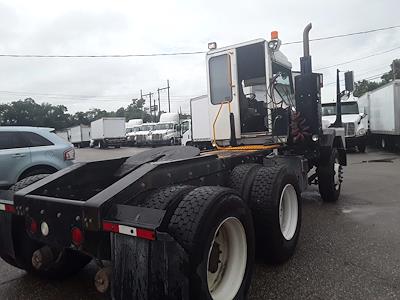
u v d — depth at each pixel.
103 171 4.16
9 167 7.45
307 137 6.43
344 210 6.61
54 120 90.69
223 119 6.25
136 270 2.54
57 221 2.98
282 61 6.44
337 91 8.87
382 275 3.76
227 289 3.04
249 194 3.95
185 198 2.82
